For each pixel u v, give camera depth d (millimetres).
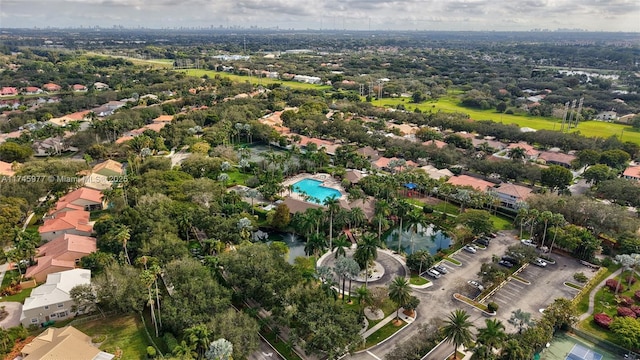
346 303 98500
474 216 130125
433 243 135875
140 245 112312
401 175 160375
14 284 101438
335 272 101062
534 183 175500
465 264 117125
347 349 80312
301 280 92875
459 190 149750
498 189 158125
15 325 89188
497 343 76000
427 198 163875
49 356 73750
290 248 128375
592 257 118312
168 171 157750
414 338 82625
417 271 112750
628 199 148625
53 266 104562
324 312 82062
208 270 95875
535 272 113062
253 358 81688
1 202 128125
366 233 134000
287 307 85312
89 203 144750
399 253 123188
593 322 93500
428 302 99625
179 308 84438
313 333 79812
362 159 187625
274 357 82438
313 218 122000
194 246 123125
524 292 103875
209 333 77312
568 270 114438
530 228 136375
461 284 106750
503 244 128750
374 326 91312
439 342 85625
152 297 93250
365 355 82562
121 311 94875
